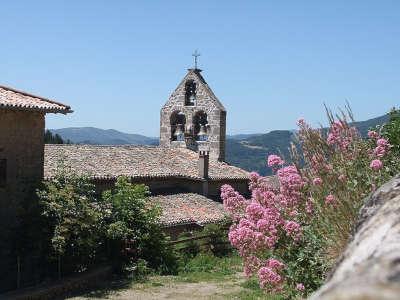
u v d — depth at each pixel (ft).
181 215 87.04
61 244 52.54
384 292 3.31
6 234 56.08
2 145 55.88
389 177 18.90
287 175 20.88
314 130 21.26
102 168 86.53
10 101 55.47
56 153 85.40
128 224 64.39
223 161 116.26
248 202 22.77
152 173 94.27
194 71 116.88
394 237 5.36
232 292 52.60
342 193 18.10
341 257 6.12
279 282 19.16
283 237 19.95
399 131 29.37
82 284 54.60
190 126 115.44
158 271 64.80
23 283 54.80
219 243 79.61
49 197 53.88
